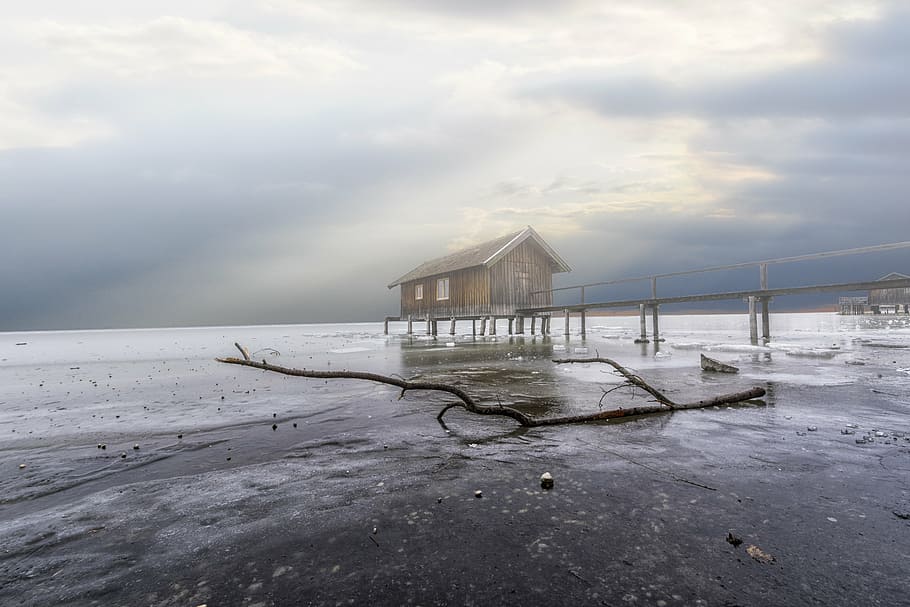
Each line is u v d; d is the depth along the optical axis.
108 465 4.04
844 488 3.03
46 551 2.46
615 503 2.89
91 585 2.11
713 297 17.69
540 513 2.77
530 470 3.61
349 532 2.59
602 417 5.38
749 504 2.80
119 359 18.20
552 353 15.05
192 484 3.48
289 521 2.77
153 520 2.84
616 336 26.14
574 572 2.10
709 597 1.87
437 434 4.89
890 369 9.23
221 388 8.85
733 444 4.14
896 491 2.96
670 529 2.51
